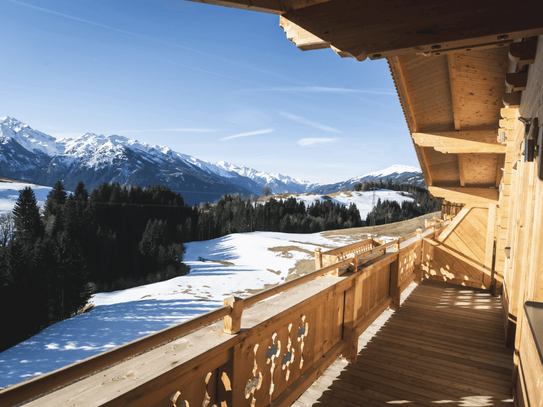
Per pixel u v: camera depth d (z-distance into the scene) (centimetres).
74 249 4206
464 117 733
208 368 174
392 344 445
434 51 256
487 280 811
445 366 383
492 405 307
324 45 273
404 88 697
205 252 6431
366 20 258
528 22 222
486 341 459
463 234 851
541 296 250
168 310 3416
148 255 5800
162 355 164
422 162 961
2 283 3553
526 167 380
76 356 2592
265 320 218
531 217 314
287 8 267
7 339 3103
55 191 7169
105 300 4034
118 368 150
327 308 335
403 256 651
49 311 3709
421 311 590
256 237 7388
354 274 375
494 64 600
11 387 97
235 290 4019
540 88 257
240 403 198
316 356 311
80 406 121
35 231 5659
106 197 7662
